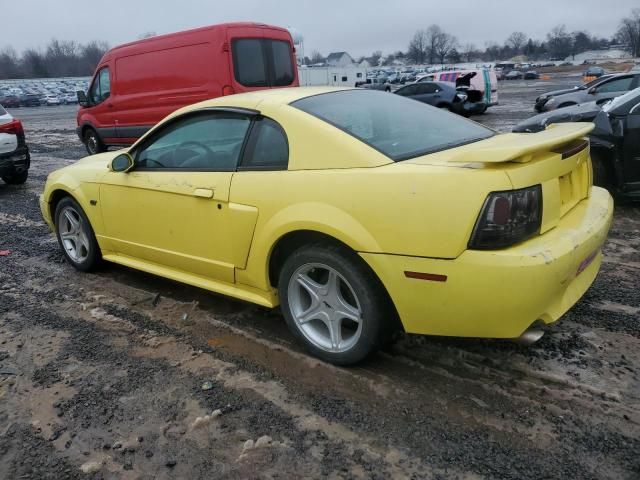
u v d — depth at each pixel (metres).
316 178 2.82
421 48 136.38
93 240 4.49
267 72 9.31
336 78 41.84
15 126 8.59
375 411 2.62
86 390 2.92
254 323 3.60
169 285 4.34
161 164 3.74
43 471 2.36
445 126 3.37
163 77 9.60
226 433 2.53
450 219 2.39
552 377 2.79
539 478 2.17
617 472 2.18
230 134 3.32
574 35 132.25
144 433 2.56
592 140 5.80
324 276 3.01
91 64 113.81
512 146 2.42
